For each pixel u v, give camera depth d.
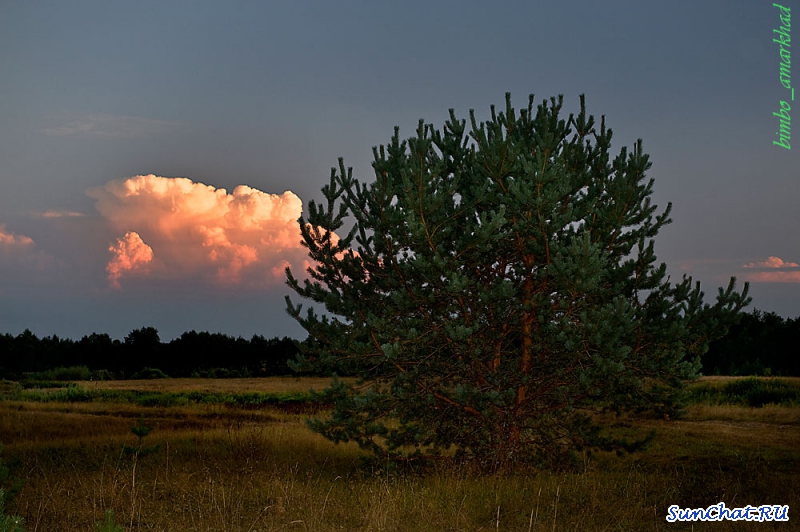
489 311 12.52
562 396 12.46
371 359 12.45
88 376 57.03
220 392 35.94
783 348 47.00
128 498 10.03
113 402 30.50
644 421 21.17
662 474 12.55
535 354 12.50
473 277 12.80
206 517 9.21
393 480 11.35
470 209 12.66
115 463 12.83
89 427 20.03
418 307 12.30
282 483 11.12
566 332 11.55
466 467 12.34
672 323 12.10
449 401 12.43
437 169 11.54
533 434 12.98
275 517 9.23
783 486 11.12
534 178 11.15
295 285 12.67
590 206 12.33
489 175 11.95
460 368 12.65
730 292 12.24
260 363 69.94
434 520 9.09
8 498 7.66
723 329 12.25
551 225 11.54
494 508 9.70
